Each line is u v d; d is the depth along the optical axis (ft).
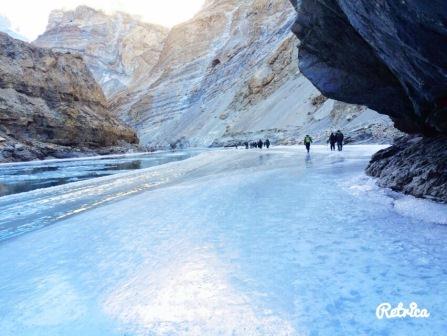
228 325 13.99
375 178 43.16
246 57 432.25
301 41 53.21
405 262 18.26
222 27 583.17
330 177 49.29
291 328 13.41
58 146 231.09
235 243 23.52
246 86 355.97
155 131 467.11
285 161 84.17
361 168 56.24
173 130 439.22
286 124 249.96
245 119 316.40
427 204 27.94
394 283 16.07
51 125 236.43
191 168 89.81
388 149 48.96
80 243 27.45
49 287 19.40
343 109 193.98
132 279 19.31
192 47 584.40
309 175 53.21
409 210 27.76
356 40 41.22
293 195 38.37
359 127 155.33
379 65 42.27
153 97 526.98
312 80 55.06
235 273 18.70
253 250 21.90
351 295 15.39
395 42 26.63
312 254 20.43
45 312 16.49
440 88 29.04
